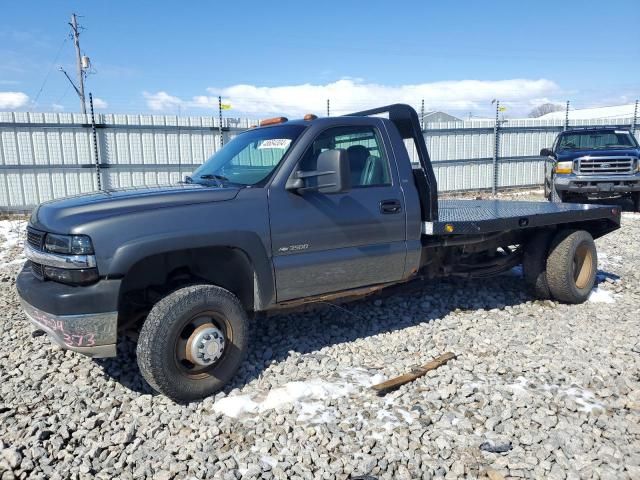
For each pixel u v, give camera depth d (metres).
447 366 4.20
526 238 6.05
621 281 6.84
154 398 3.70
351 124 4.48
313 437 3.18
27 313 3.78
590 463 2.93
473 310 5.61
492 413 3.46
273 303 4.10
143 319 4.07
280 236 3.99
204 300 3.63
